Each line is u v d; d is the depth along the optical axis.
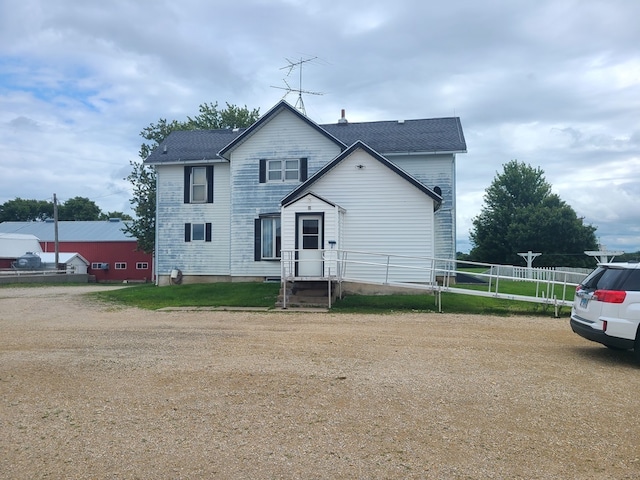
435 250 22.16
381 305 16.62
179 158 24.36
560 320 14.39
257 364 8.32
